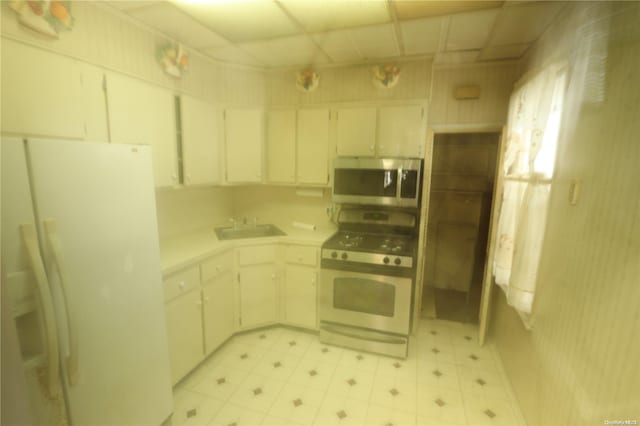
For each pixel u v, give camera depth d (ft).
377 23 6.31
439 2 5.46
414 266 7.70
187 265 6.46
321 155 9.02
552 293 4.89
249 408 6.13
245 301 8.44
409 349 8.21
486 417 5.97
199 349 7.03
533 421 5.41
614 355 3.27
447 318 9.99
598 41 3.98
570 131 4.58
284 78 9.12
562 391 4.39
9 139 3.17
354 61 8.46
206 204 9.61
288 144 9.25
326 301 8.16
